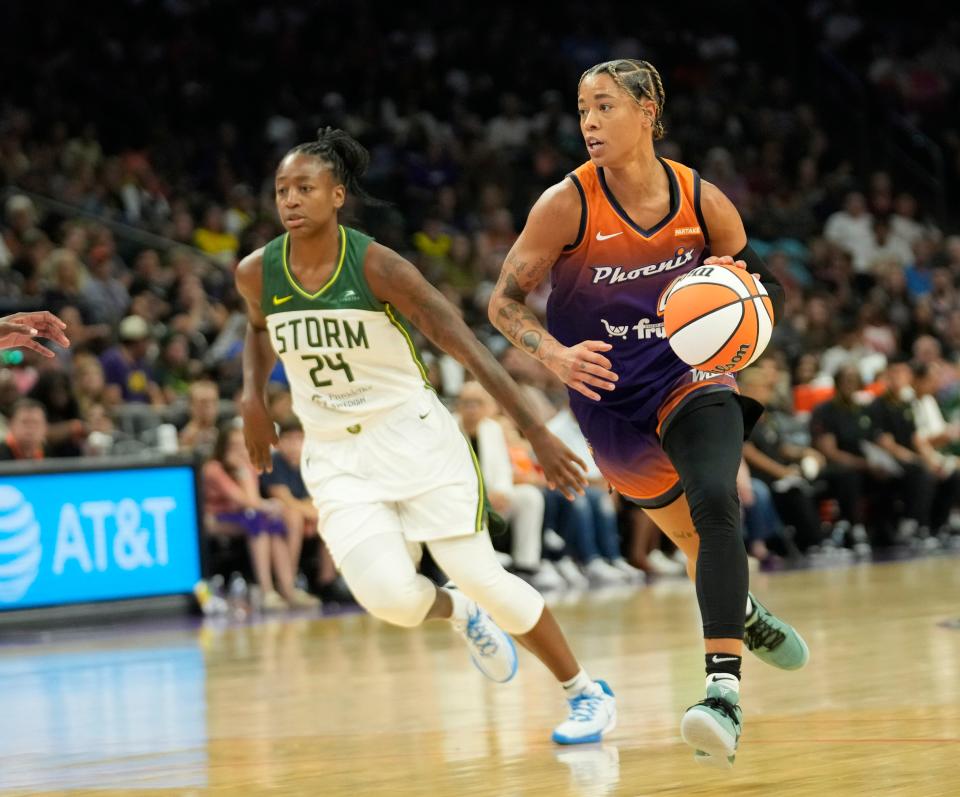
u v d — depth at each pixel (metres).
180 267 24.28
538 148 34.16
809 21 42.12
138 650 13.87
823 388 25.33
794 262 33.00
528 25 38.19
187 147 31.17
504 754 7.23
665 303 6.98
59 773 7.20
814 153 38.66
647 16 40.88
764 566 21.62
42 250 22.64
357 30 35.88
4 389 17.61
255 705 9.52
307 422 7.74
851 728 7.51
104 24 33.34
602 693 7.77
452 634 13.92
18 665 13.09
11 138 26.86
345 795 6.25
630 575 20.69
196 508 17.41
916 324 30.25
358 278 7.43
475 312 25.38
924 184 39.81
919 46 42.88
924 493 24.55
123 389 20.02
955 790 5.78
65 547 16.39
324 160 7.43
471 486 7.64
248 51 34.59
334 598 18.84
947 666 9.84
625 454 7.41
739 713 6.34
